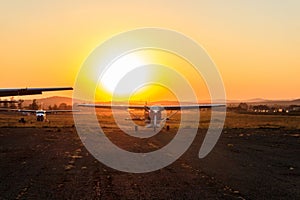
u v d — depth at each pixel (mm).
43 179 14586
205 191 12594
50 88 31938
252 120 88312
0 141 33156
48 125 64688
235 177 15383
